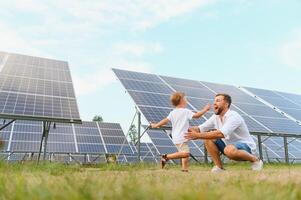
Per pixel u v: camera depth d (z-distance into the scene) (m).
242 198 1.41
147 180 2.95
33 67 17.06
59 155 25.34
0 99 12.67
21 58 17.78
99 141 25.16
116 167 8.53
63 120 12.53
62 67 18.23
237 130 6.29
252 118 19.34
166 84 20.77
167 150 23.06
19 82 14.68
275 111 22.17
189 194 1.37
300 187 2.08
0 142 15.91
